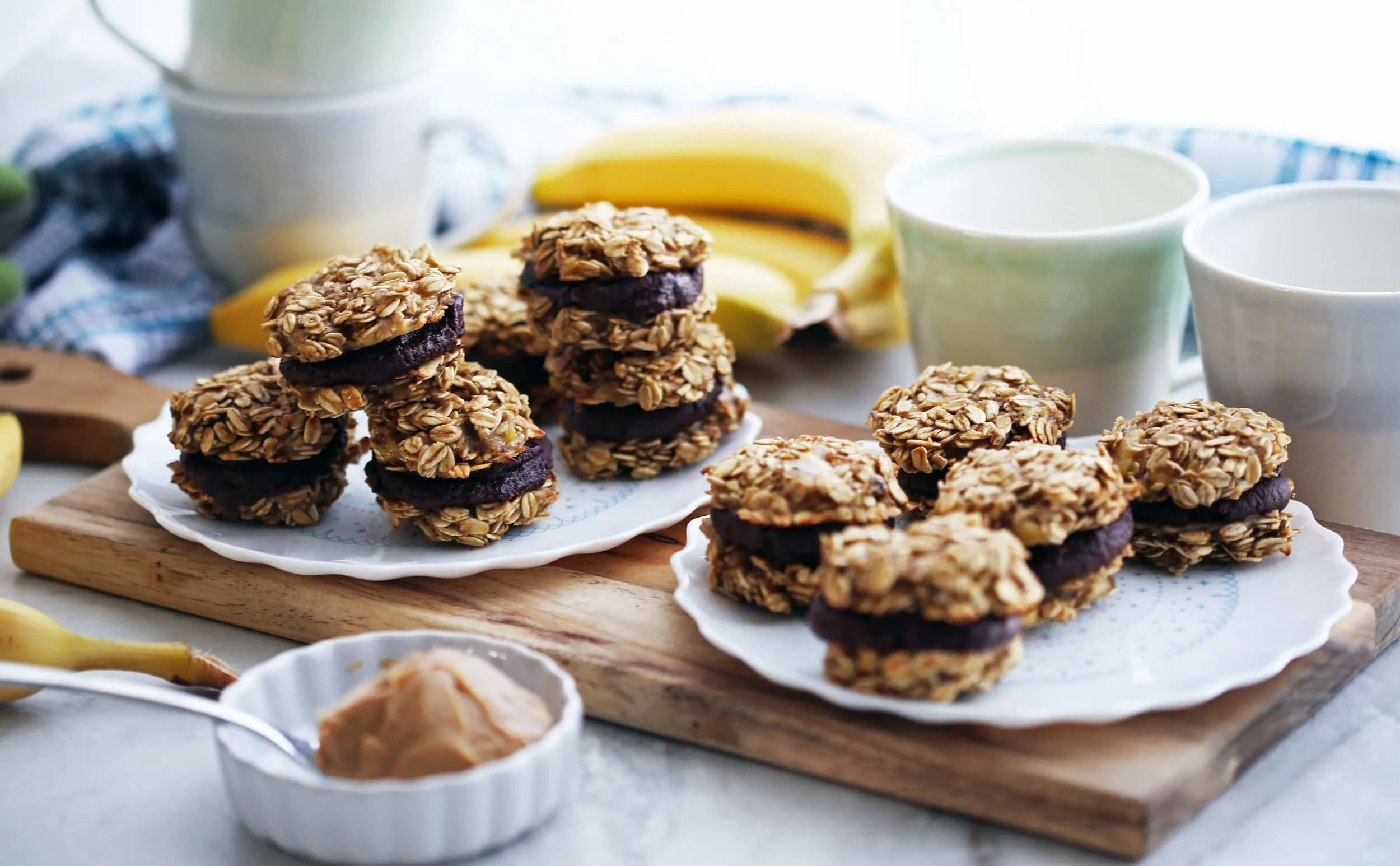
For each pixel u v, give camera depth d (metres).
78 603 0.70
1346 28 0.83
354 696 0.60
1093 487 0.62
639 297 0.71
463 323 0.69
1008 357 0.74
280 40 0.81
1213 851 0.60
